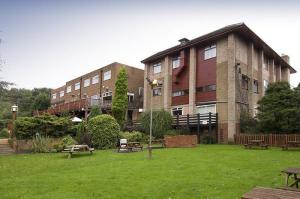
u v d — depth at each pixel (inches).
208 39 1134.4
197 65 1205.7
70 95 2050.9
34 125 940.0
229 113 1035.9
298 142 745.0
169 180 362.3
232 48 1060.5
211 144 995.9
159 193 305.9
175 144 866.8
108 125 895.7
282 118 832.9
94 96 1734.7
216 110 1090.7
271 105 861.2
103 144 873.5
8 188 340.2
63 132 983.0
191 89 1190.9
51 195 304.5
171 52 1310.3
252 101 1132.5
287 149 735.7
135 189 323.3
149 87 1446.9
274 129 882.8
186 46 1225.4
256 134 916.6
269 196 207.0
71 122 1040.2
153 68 1448.1
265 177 371.6
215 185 333.7
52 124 970.1
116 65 1578.5
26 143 866.1
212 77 1130.7
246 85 1131.3
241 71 1101.7
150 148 583.2
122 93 1311.5
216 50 1129.4
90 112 1250.0
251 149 758.5
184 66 1243.2
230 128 1021.2
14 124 943.0
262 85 1210.0
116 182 358.0
